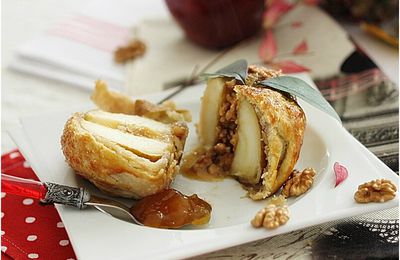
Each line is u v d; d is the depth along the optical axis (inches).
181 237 14.9
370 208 15.4
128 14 27.3
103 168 16.2
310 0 26.2
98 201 16.0
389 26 24.3
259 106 16.9
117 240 14.9
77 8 28.0
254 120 17.2
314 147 18.0
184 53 24.4
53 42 25.0
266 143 17.1
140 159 16.3
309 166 17.6
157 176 16.3
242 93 17.2
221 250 15.4
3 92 22.9
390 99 20.8
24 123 18.8
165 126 17.9
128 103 18.8
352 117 20.1
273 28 25.1
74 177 17.1
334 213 15.3
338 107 20.6
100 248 14.7
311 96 17.2
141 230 15.2
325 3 26.1
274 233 14.9
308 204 15.6
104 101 18.8
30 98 22.6
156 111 18.3
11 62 24.3
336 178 16.3
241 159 17.7
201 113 18.7
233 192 17.4
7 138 20.3
